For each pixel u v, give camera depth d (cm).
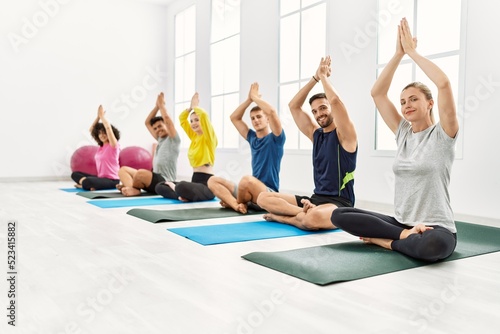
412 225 233
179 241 268
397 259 219
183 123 477
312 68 524
